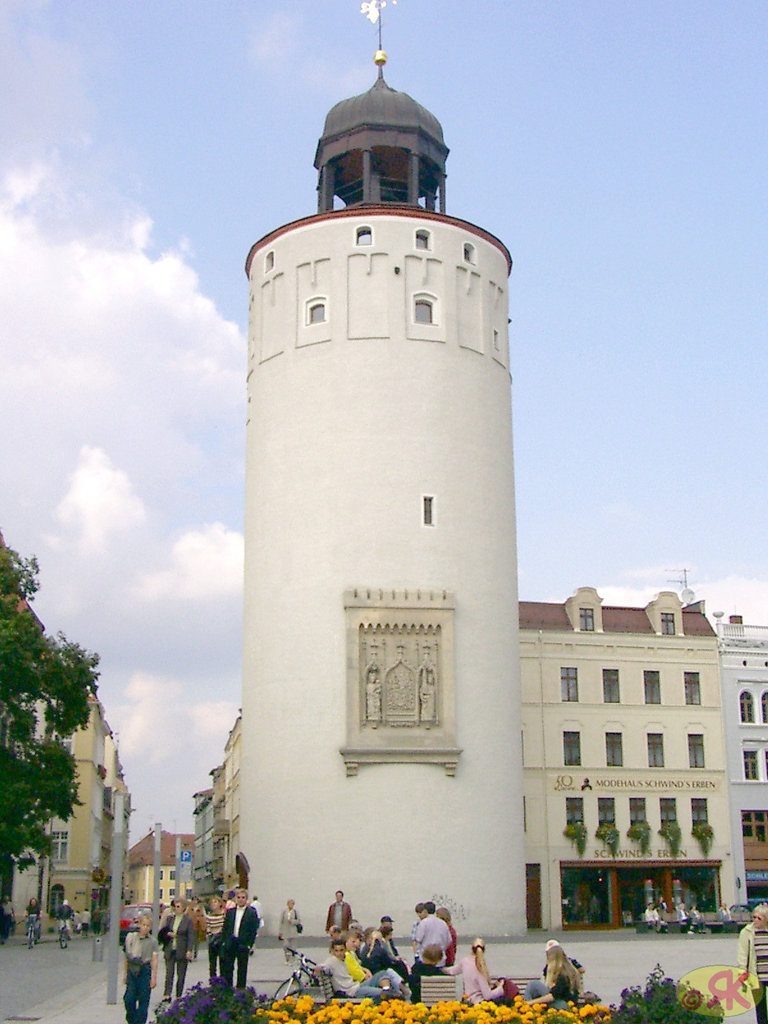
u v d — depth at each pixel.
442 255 54.22
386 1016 17.56
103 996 28.48
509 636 52.62
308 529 51.28
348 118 57.47
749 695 70.38
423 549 50.88
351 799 48.31
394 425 51.78
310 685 49.72
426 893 47.81
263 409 54.28
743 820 68.31
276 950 43.06
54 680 53.09
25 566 53.50
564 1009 18.33
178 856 27.77
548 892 64.12
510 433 55.94
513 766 51.31
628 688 68.06
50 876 86.25
